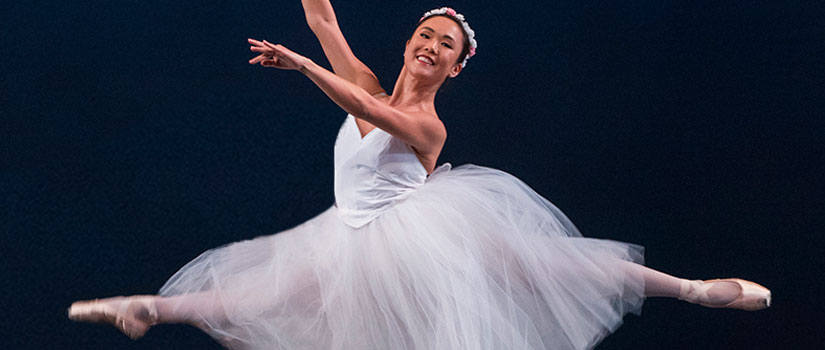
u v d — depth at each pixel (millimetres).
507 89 3457
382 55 3473
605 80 3459
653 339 3172
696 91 3422
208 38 3455
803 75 3395
